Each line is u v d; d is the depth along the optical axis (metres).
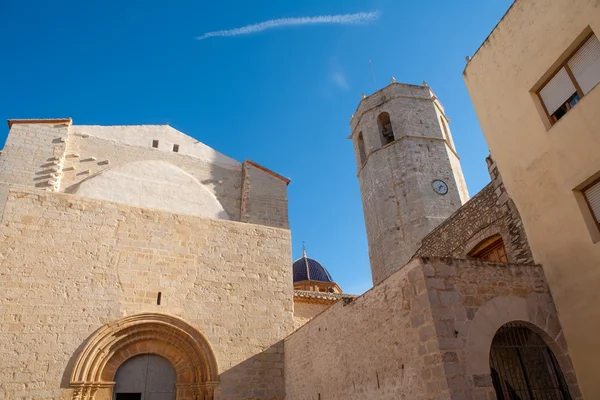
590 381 8.37
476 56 12.38
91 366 12.90
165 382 14.23
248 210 20.41
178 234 16.05
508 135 11.05
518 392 9.06
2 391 11.73
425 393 7.96
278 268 17.25
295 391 14.09
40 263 13.52
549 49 9.97
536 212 10.07
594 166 8.70
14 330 12.46
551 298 9.38
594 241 8.64
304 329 14.10
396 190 26.17
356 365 10.54
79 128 19.05
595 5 8.89
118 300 14.06
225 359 14.78
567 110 9.70
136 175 18.12
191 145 21.61
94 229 14.70
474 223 12.97
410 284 8.80
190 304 15.11
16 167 16.17
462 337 8.07
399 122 28.30
